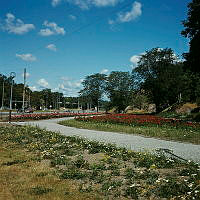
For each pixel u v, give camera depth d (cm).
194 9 3403
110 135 1778
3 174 754
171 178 652
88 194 593
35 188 625
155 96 6222
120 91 8969
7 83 11619
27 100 10981
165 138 1620
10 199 554
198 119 3431
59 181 693
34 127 2231
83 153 1075
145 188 607
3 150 1178
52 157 994
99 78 9944
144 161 873
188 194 548
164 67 6275
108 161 901
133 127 2238
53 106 14188
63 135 1669
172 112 4744
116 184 645
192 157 976
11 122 3172
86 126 2483
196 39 3391
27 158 990
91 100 10325
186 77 5619
